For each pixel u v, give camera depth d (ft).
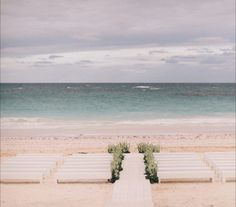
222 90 311.27
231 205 39.27
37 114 154.81
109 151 66.49
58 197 43.06
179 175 47.85
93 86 408.05
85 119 131.44
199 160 57.16
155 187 46.32
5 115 150.82
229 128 101.40
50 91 299.38
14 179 49.88
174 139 84.07
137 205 37.22
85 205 39.91
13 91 298.97
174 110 160.04
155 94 255.29
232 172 48.32
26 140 84.58
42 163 55.93
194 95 243.40
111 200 38.73
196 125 107.96
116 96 239.30
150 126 107.24
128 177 47.91
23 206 40.19
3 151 72.64
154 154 61.87
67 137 88.74
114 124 113.39
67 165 53.47
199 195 42.75
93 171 49.62
